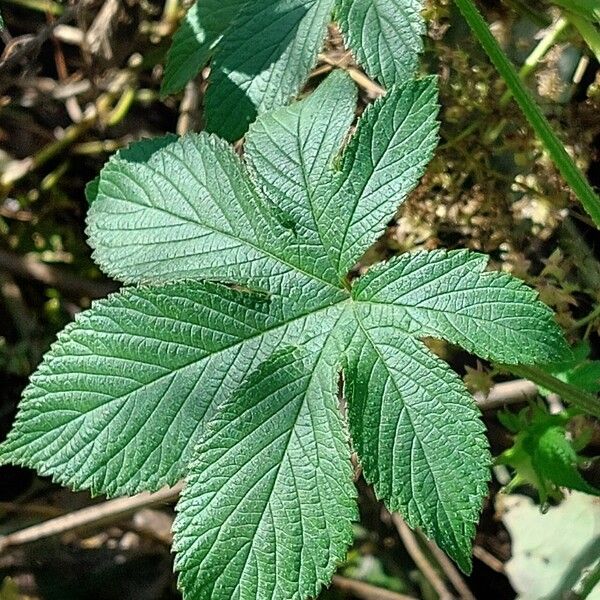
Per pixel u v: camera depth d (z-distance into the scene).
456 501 0.26
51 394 0.28
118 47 0.48
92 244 0.30
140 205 0.30
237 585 0.26
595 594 0.37
